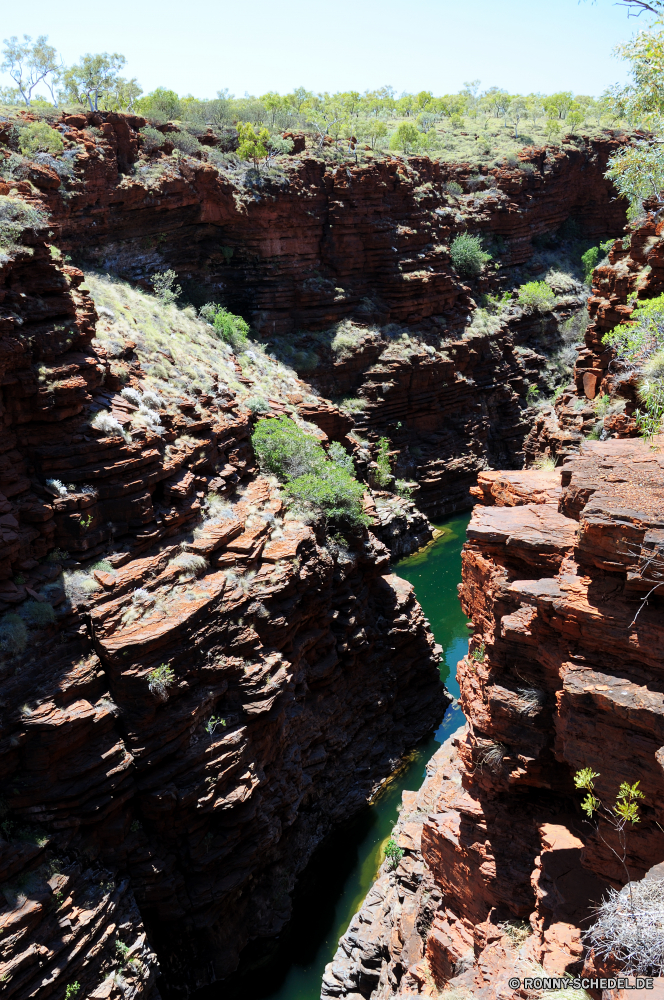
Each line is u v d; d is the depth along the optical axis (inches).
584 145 3442.4
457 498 2295.8
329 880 995.9
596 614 514.3
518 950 555.8
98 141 1578.5
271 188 1972.2
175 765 808.9
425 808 843.4
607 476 596.4
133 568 877.8
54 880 691.4
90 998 671.8
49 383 860.0
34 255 885.2
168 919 799.1
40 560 826.2
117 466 890.7
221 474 1114.1
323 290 2110.0
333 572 1141.7
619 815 487.2
